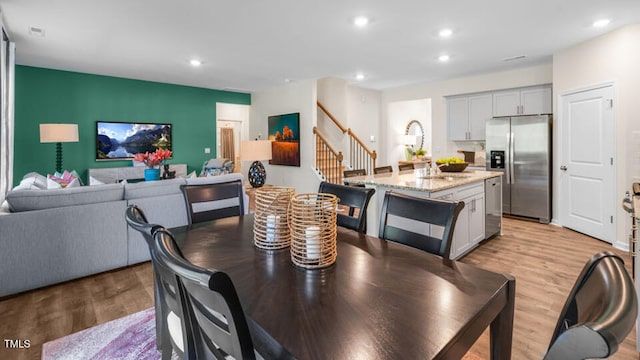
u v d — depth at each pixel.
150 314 2.38
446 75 6.06
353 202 1.93
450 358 0.81
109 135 6.25
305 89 6.71
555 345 0.47
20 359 1.89
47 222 2.77
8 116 3.77
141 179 6.27
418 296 1.04
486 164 5.59
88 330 2.17
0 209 2.77
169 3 3.02
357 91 7.38
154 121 6.77
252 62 5.10
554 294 2.65
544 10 3.21
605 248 3.80
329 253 1.30
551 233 4.44
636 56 3.60
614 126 3.86
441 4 3.06
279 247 1.50
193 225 1.92
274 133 7.50
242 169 9.14
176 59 4.91
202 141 7.48
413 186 3.10
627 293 0.52
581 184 4.40
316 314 0.94
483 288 1.09
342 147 7.13
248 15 3.28
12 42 3.93
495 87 5.87
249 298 1.03
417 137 8.68
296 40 4.02
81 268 2.94
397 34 3.84
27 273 2.68
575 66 4.37
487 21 3.47
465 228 3.49
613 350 0.40
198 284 0.72
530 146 5.05
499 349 1.15
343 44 4.21
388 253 1.43
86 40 4.01
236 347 0.75
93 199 3.02
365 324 0.88
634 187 2.62
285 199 1.53
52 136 5.02
